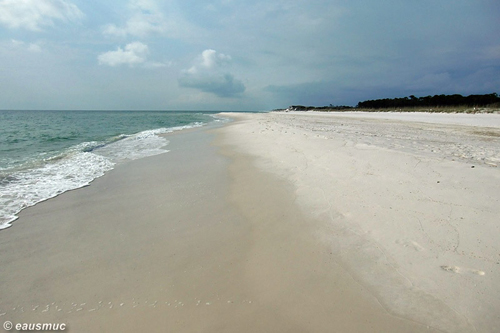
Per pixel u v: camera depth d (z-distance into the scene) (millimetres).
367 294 2543
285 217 4180
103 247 3477
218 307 2459
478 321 2139
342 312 2363
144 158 8875
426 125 15969
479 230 3145
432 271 2693
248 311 2408
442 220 3441
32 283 2779
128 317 2357
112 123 28891
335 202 4441
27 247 3467
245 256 3238
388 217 3725
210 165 7793
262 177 6230
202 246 3480
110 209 4699
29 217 4344
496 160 5730
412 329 2148
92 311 2422
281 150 8703
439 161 5438
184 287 2721
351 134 11125
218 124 26312
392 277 2717
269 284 2746
